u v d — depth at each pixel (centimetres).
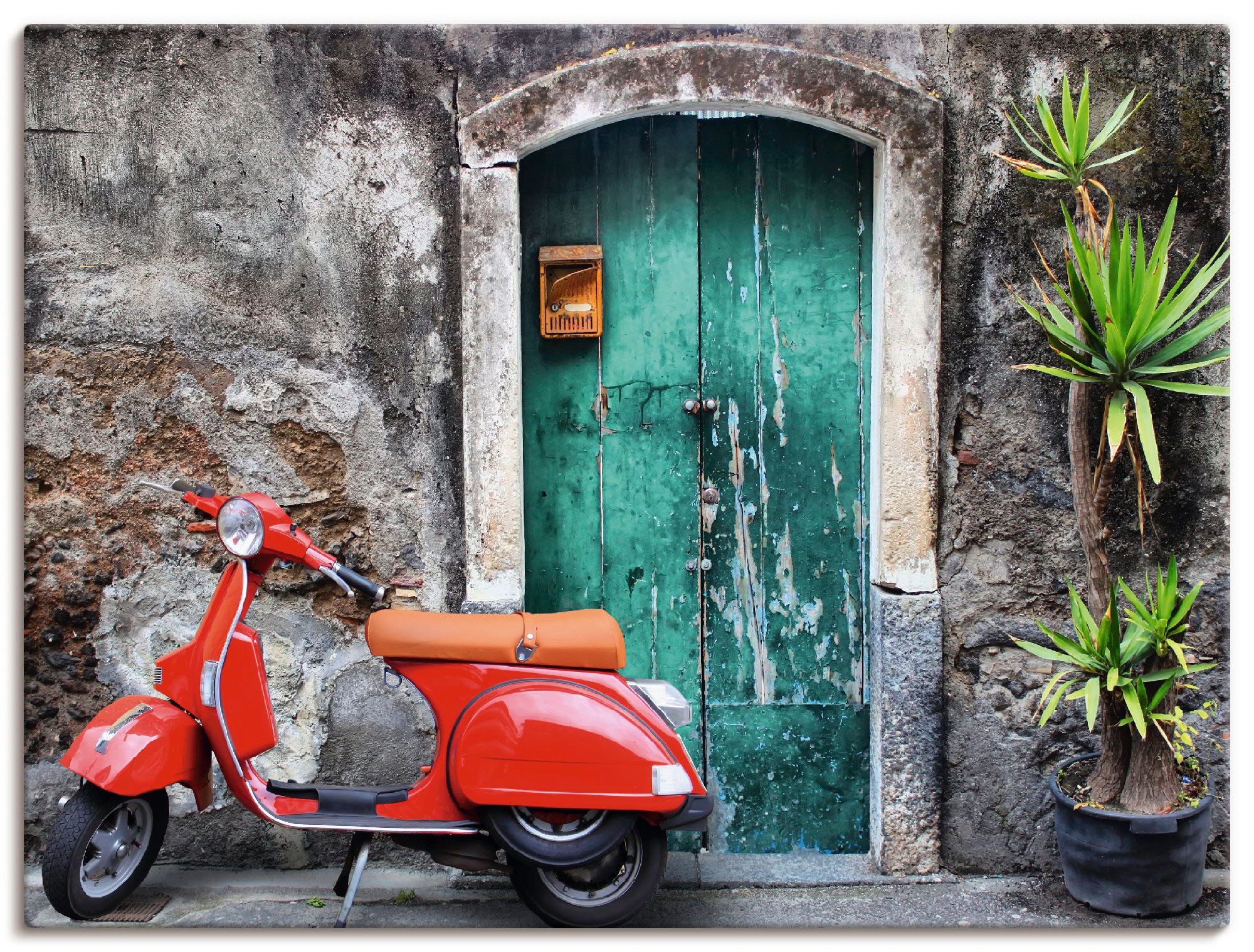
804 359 343
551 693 268
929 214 318
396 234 323
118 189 324
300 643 330
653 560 346
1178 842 292
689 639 348
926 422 322
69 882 272
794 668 348
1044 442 325
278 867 331
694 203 339
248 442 329
